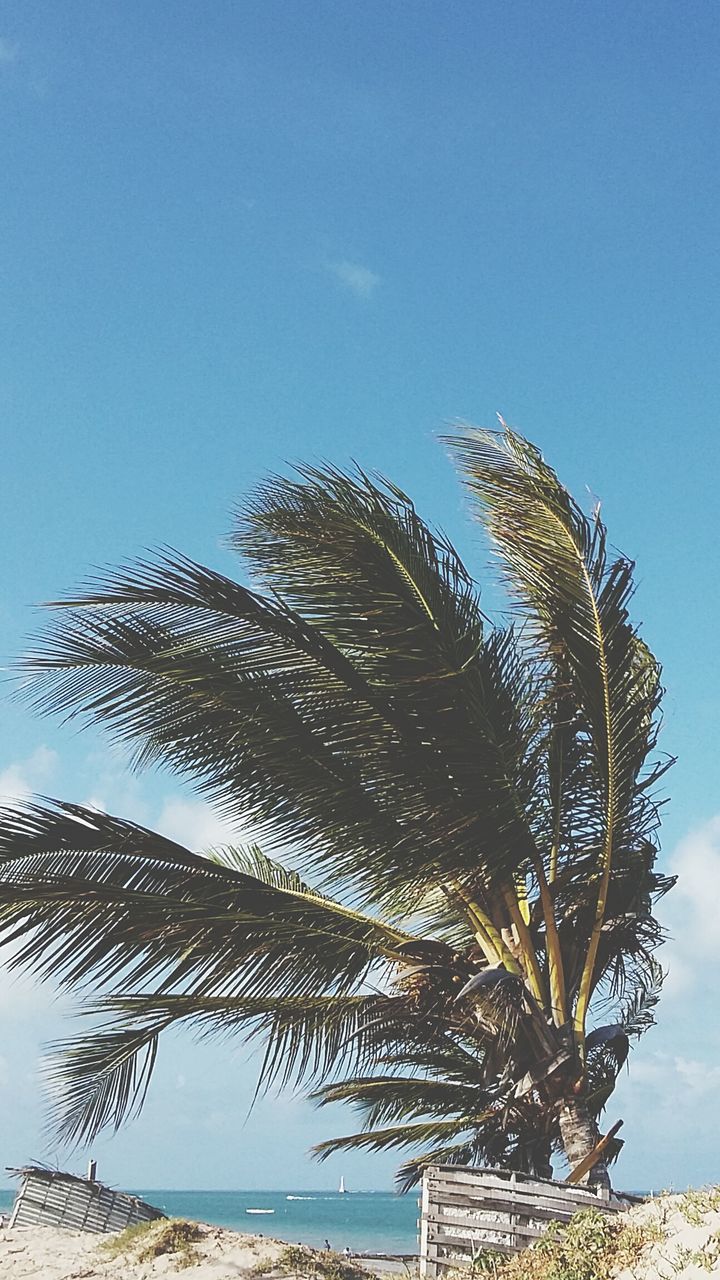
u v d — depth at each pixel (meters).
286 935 11.86
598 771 12.69
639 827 13.22
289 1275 10.43
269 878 16.22
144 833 11.73
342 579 11.73
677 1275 6.93
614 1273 7.54
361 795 11.66
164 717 11.91
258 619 11.41
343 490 11.97
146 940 11.50
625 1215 8.78
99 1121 11.27
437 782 11.58
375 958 12.31
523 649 13.31
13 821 11.30
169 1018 11.66
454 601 12.03
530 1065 11.72
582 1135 11.47
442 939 13.38
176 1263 11.04
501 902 12.45
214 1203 135.50
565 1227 9.31
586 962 12.45
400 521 12.16
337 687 11.66
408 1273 10.02
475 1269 9.07
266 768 11.75
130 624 11.66
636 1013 14.48
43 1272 11.46
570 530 12.04
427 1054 14.81
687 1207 7.93
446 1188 10.03
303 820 11.77
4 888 11.04
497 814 11.68
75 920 11.34
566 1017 11.98
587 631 12.13
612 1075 12.84
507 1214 9.87
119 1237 12.56
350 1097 15.38
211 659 11.53
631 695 12.74
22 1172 16.00
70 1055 11.39
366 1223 81.12
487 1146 12.89
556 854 13.02
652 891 13.91
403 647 11.56
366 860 11.69
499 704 12.10
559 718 13.11
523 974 12.11
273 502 12.20
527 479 12.27
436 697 11.59
